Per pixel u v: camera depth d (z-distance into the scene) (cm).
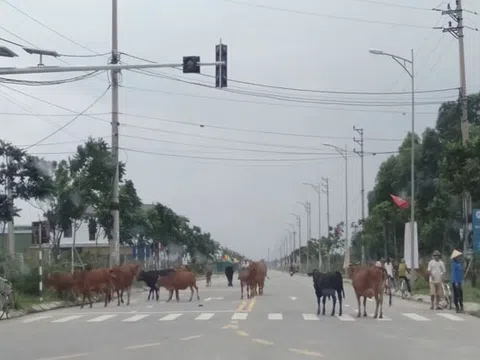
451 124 6159
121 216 5453
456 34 3728
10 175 3556
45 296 3306
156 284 3606
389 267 3869
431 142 5981
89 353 1538
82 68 2308
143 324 2220
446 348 1598
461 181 3481
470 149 3506
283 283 6225
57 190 4225
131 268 3341
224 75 2297
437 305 2842
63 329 2111
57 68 2297
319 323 2197
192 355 1478
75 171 4466
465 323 2219
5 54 2264
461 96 3647
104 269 3231
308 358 1430
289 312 2656
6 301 2602
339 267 9381
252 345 1636
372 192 7062
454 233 5328
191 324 2188
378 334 1881
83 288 3186
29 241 6931
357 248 8119
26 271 3409
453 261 2669
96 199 4403
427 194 5906
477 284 3800
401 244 6094
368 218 6494
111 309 2981
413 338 1792
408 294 3784
